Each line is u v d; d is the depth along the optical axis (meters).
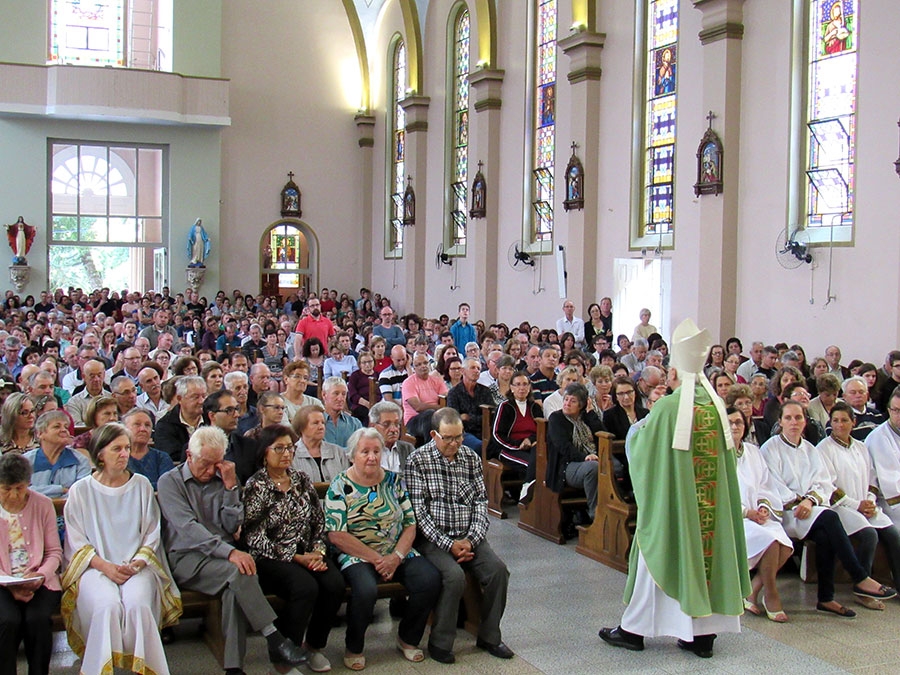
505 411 8.58
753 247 12.48
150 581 4.76
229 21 24.70
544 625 5.73
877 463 6.74
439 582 5.15
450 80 21.36
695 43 13.40
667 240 14.21
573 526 7.82
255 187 25.16
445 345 11.58
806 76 11.81
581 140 15.77
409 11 22.19
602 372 8.26
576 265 15.99
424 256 22.72
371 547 5.33
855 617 5.95
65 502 5.01
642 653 5.31
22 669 4.96
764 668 5.11
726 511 5.20
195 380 6.43
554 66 17.22
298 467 6.07
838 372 10.26
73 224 22.86
